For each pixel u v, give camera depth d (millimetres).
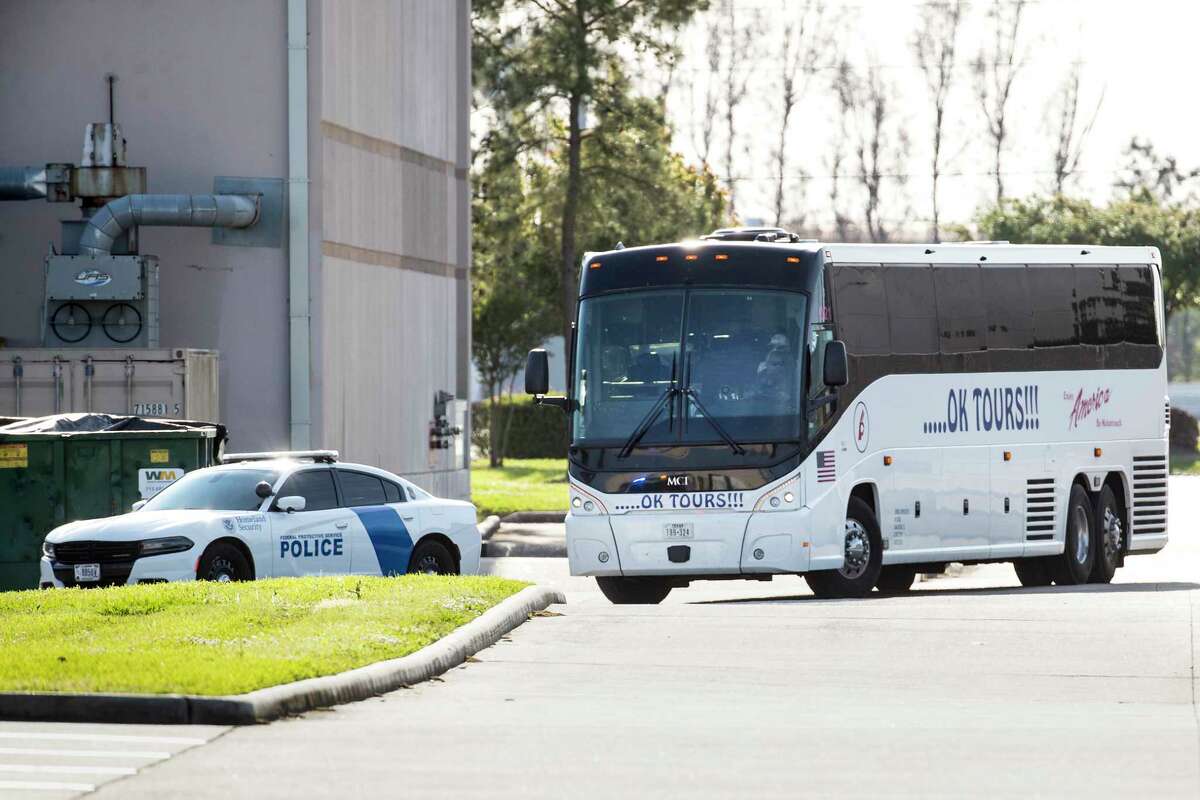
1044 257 53500
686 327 45594
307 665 29328
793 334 45250
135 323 67062
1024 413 52312
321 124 70812
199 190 70562
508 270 136875
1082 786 21438
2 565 51031
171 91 70750
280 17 70438
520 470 139625
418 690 30094
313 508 47281
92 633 33531
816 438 45188
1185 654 33656
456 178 87188
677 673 31891
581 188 131625
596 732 25672
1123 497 56375
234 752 24031
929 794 21000
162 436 51406
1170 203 182250
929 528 49250
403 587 40312
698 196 153875
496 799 20828
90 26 71062
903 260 49000
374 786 21625
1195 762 23062
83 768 22812
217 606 36656
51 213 70875
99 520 45344
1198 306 177875
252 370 70375
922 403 49094
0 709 26781
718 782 21812
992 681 30781
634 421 45562
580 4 127562
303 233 70250
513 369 148625
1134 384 56406
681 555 44938
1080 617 39031
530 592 40969
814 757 23547
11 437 51062
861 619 38812
